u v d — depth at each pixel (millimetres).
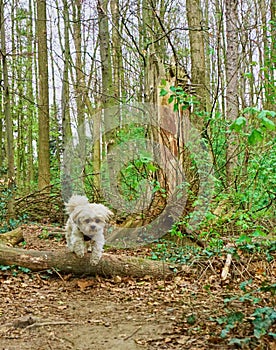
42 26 6250
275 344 1577
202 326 1840
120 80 6645
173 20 6383
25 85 8633
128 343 1735
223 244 3111
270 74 3660
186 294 2391
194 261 2785
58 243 3762
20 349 1707
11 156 4516
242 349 1580
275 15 5492
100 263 2688
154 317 2027
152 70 3836
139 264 2730
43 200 5191
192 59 4922
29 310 2170
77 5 6023
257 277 2629
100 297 2400
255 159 3385
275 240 2871
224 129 3625
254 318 1787
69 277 2693
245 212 3098
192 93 3922
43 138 6387
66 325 1966
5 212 4770
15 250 2752
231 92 4375
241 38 4098
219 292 2396
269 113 1522
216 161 3648
